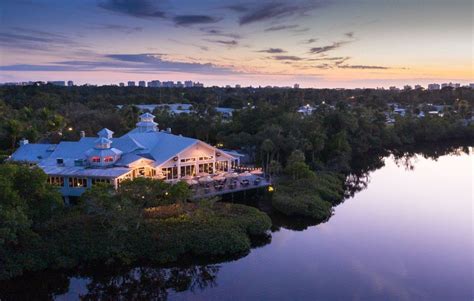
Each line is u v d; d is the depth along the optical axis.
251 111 96.25
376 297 33.72
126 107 127.75
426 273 38.06
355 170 89.38
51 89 179.75
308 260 41.06
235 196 59.03
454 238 47.00
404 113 185.62
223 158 68.38
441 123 139.75
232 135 86.50
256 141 81.12
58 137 82.81
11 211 34.47
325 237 47.53
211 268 39.50
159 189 44.75
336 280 36.75
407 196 66.44
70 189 54.19
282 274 38.03
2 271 35.09
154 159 63.72
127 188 43.44
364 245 45.00
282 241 46.25
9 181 37.53
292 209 54.41
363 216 55.59
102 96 185.75
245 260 41.19
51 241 39.22
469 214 56.28
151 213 46.25
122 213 40.06
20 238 37.97
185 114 117.31
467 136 141.75
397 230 49.88
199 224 44.62
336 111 109.12
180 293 35.41
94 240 39.91
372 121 127.31
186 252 41.22
